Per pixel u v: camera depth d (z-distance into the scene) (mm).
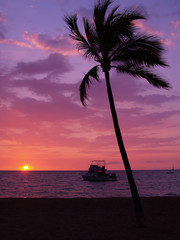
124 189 56875
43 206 16266
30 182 90000
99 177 85562
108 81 10469
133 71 10633
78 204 17172
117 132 10000
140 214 9953
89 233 9195
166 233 8945
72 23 10641
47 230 9742
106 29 10117
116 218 12234
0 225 10648
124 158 9883
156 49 10008
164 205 16422
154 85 10766
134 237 8445
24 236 8828
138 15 9906
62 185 72688
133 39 10266
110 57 10500
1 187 62562
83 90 11023
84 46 10828
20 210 14664
